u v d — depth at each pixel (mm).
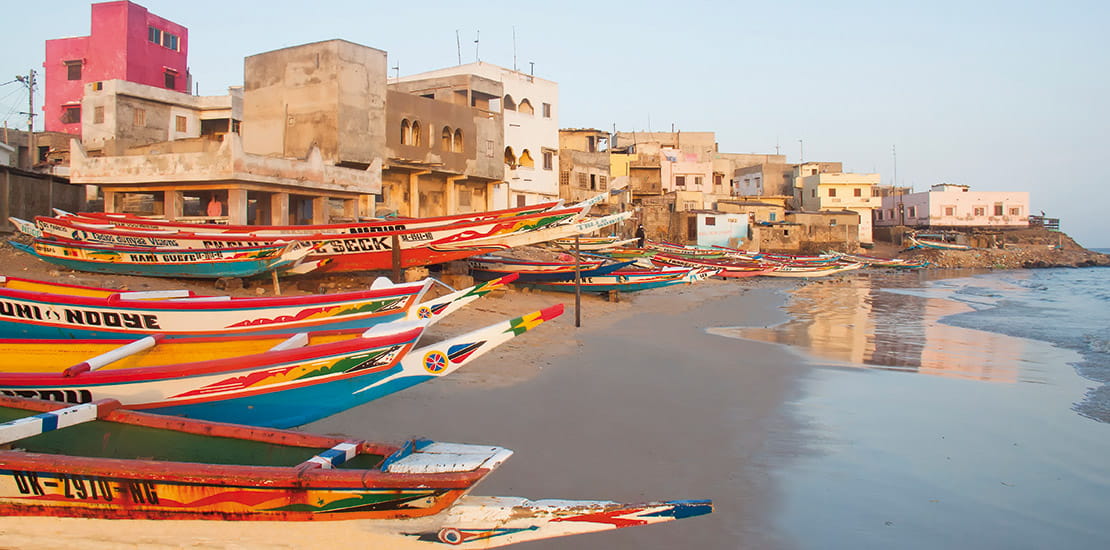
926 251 78875
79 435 6438
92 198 28188
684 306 30203
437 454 5609
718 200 73500
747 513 7672
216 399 7516
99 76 43250
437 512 5281
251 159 19484
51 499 5492
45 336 9609
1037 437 10758
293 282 19984
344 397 7879
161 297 11680
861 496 8281
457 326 17625
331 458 5508
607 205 55812
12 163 33094
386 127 31031
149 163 20234
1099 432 11062
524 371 13594
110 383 7180
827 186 80062
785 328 24109
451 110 34469
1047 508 8078
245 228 18812
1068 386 14500
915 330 24203
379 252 19828
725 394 12945
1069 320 27953
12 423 5547
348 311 11727
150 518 5441
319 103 28953
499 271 26750
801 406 12320
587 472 8562
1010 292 45188
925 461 9547
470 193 37875
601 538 6953
